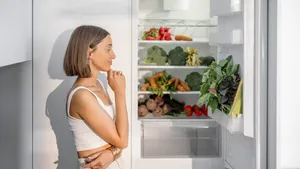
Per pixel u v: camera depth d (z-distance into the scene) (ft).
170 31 11.27
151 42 10.45
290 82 7.20
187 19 11.19
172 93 10.68
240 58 8.36
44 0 9.39
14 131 9.53
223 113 8.52
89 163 7.06
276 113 7.20
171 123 10.56
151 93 10.71
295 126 7.21
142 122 10.48
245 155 8.51
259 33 7.59
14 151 9.57
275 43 7.22
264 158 7.69
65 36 9.44
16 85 9.46
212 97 8.51
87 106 7.04
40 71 9.46
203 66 10.60
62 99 9.51
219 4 8.62
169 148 10.66
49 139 9.54
